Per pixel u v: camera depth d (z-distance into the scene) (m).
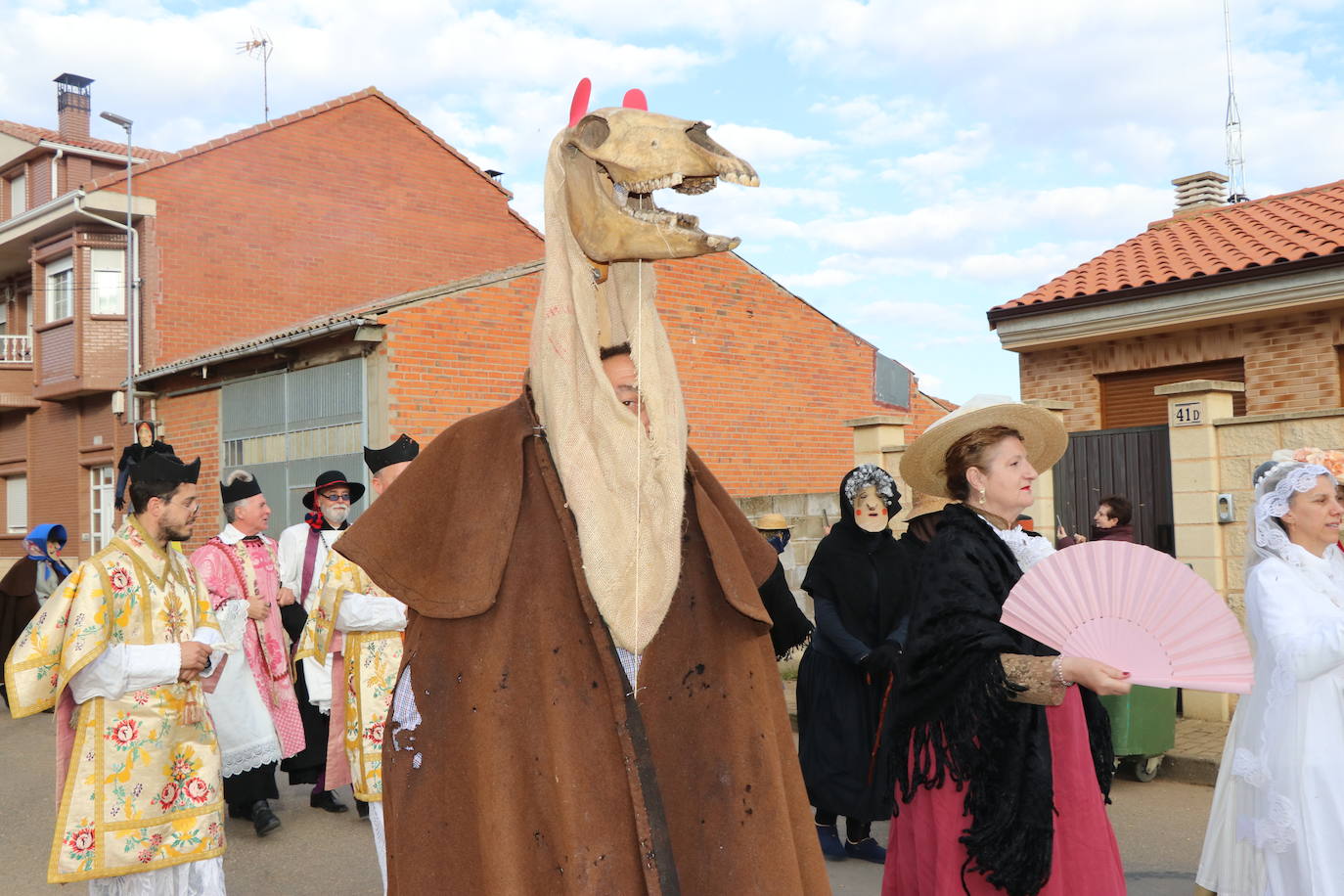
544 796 2.34
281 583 7.46
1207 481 8.77
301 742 7.07
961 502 3.70
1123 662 3.02
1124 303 11.84
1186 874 5.56
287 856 6.39
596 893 2.27
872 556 5.89
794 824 2.56
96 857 4.15
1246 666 2.93
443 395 13.66
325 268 21.94
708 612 2.55
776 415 17.28
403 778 2.45
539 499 2.47
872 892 5.39
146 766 4.26
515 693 2.38
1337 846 3.76
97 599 4.20
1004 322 12.86
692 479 2.63
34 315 22.23
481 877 2.37
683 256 2.42
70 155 23.72
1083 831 3.26
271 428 15.38
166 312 20.02
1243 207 14.55
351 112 22.52
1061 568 3.04
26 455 23.03
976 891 3.21
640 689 2.45
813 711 5.82
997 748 3.15
